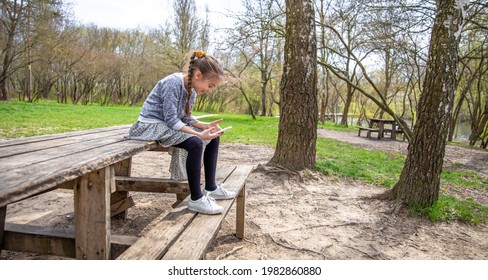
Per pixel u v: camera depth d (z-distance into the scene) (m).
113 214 3.41
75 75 34.91
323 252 3.08
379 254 3.11
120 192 3.39
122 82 42.50
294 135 5.74
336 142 12.18
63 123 11.96
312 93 5.72
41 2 22.20
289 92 5.68
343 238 3.43
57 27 24.86
